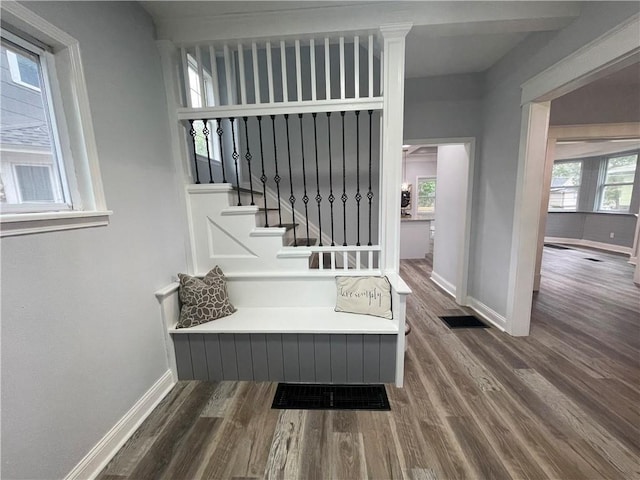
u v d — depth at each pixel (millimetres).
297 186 3180
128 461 1386
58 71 1264
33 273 1076
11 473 1008
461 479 1264
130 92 1644
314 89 1988
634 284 4066
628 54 1539
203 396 1839
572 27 1853
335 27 1860
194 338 1949
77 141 1321
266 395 1838
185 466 1353
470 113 3029
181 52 2049
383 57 1904
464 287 3309
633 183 6027
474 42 2379
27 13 1075
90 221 1321
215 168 3197
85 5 1342
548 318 2936
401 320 1821
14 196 1140
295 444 1460
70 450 1219
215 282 2084
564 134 3281
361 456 1384
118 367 1495
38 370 1096
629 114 3156
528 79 2293
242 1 1739
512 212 2541
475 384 1900
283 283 2221
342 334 1878
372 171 3029
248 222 2162
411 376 1999
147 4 1743
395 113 1937
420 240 5938
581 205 6992
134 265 1636
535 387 1861
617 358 2193
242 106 2023
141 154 1725
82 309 1284
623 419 1586
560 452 1385
